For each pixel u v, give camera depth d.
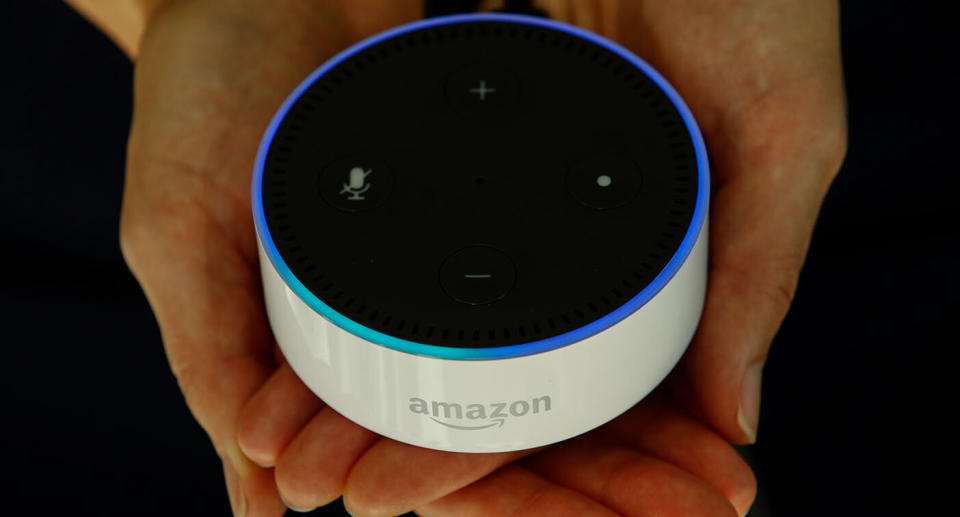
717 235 0.39
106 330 0.51
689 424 0.38
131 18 0.45
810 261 0.51
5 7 0.56
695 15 0.41
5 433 0.49
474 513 0.37
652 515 0.36
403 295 0.35
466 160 0.37
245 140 0.41
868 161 0.52
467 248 0.36
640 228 0.36
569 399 0.35
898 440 0.47
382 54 0.39
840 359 0.49
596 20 0.44
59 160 0.54
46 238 0.53
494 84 0.38
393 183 0.37
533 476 0.37
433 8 0.44
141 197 0.40
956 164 0.52
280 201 0.37
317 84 0.38
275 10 0.43
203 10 0.42
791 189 0.39
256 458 0.37
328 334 0.35
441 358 0.35
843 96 0.40
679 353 0.37
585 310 0.35
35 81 0.56
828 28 0.41
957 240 0.51
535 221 0.36
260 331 0.40
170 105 0.41
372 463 0.36
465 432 0.36
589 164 0.37
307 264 0.36
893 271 0.50
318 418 0.37
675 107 0.38
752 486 0.37
